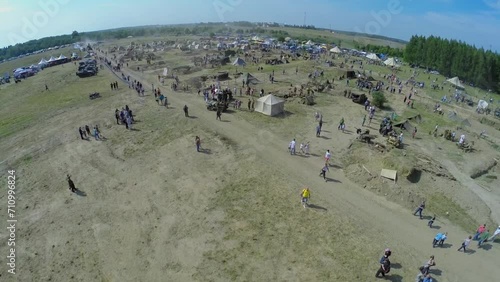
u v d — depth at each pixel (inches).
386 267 767.1
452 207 1108.5
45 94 2544.3
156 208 1039.6
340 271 801.6
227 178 1203.9
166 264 818.2
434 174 1262.3
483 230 927.0
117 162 1327.5
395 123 1841.8
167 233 926.4
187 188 1143.0
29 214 1018.7
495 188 1315.2
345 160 1364.4
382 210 1057.5
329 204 1067.3
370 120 1809.8
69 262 828.0
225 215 999.0
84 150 1433.3
